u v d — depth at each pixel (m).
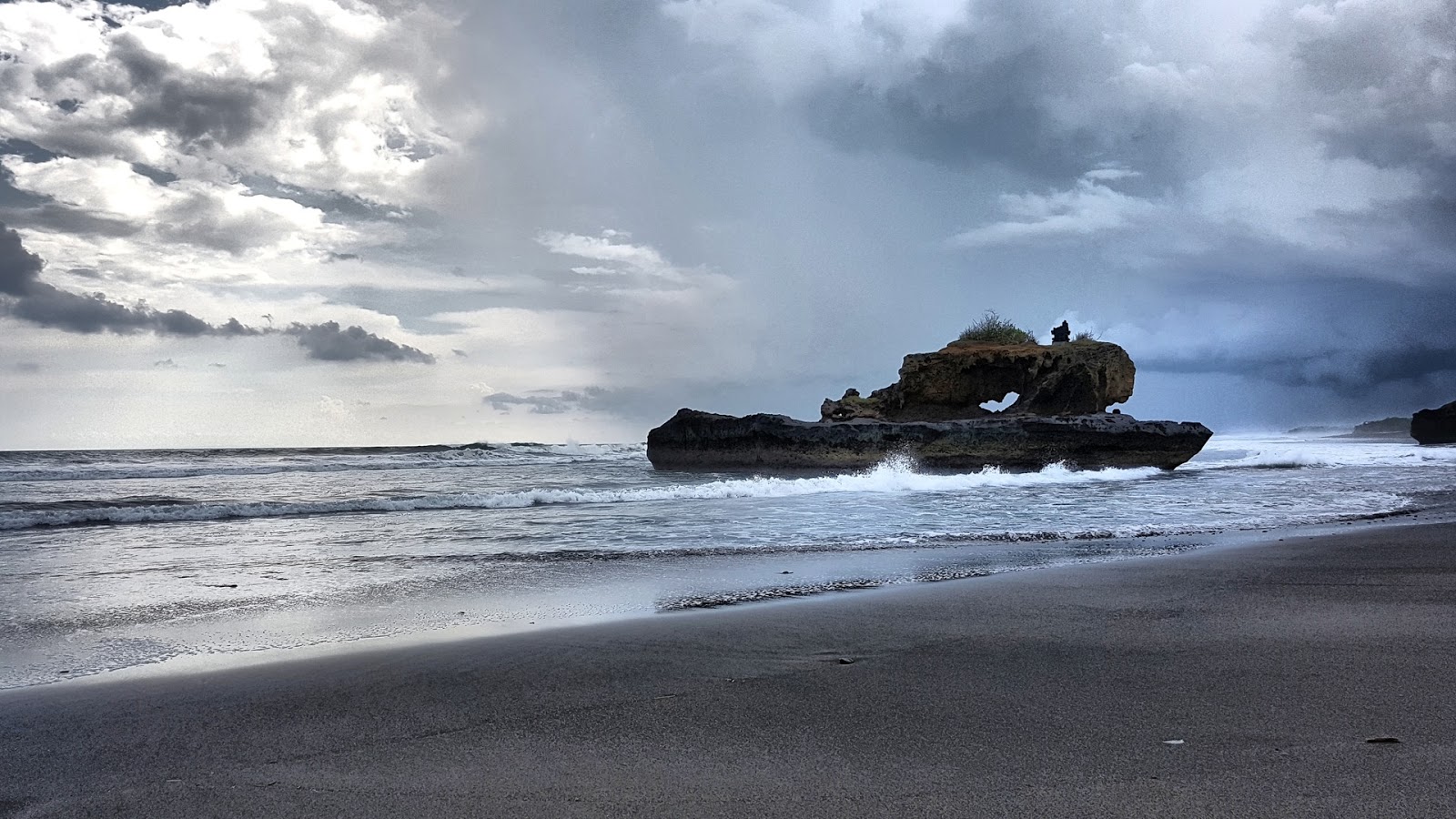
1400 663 5.02
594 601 7.97
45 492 23.44
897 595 7.92
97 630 6.88
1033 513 16.30
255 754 3.89
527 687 4.98
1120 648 5.61
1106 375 36.38
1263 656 5.27
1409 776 3.26
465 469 39.12
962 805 3.12
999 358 37.50
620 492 19.86
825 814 3.08
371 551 11.64
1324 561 9.60
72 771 3.71
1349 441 87.31
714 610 7.39
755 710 4.44
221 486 26.19
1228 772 3.36
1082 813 3.02
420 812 3.19
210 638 6.56
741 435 35.25
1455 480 26.14
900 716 4.27
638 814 3.11
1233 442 83.44
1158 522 14.57
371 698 4.81
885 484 24.17
